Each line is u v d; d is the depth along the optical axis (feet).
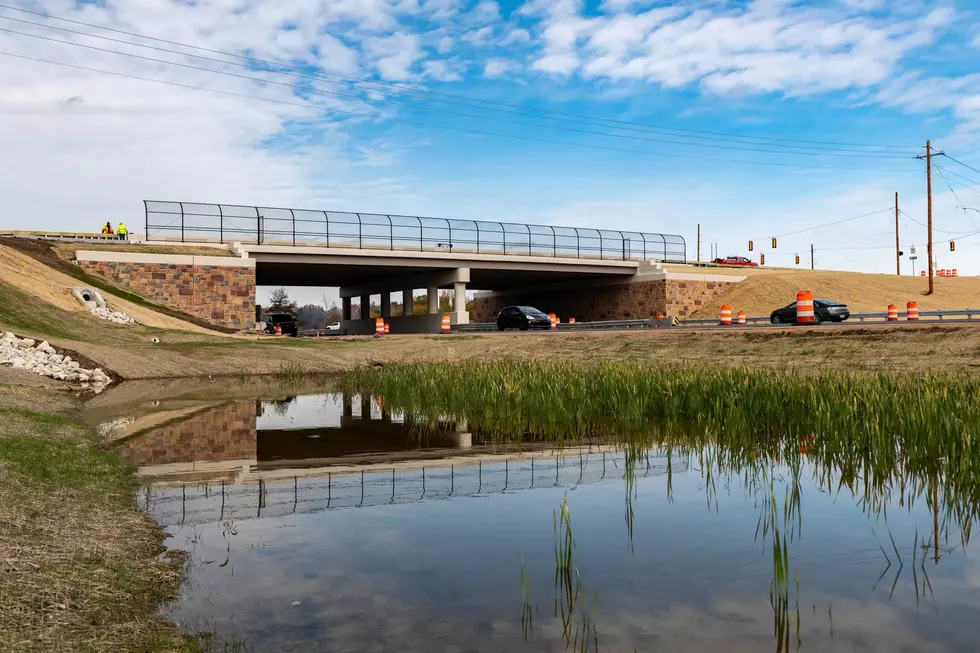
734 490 32.04
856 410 43.62
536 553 23.15
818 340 86.07
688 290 242.58
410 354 131.75
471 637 16.85
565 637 16.72
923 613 18.12
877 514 27.55
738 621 17.65
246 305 177.88
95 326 127.85
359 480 35.27
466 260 220.64
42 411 57.31
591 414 57.21
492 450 44.11
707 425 50.85
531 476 35.81
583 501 30.27
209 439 49.70
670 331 113.50
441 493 32.19
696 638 16.70
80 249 169.58
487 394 66.18
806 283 240.12
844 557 22.59
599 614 18.15
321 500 30.94
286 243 194.80
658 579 20.71
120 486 33.24
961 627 17.19
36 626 16.33
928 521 26.53
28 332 108.37
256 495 32.04
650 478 34.94
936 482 32.53
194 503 30.50
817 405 46.24
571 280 274.77
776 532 19.03
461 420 58.59
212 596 19.47
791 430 46.83
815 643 16.38
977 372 61.93
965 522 26.37
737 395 52.19
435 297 233.14
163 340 131.75
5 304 116.98
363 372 106.22
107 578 20.03
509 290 310.86
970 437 32.91
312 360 125.49
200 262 173.27
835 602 18.93
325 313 526.16
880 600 19.04
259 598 19.34
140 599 19.21
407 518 27.71
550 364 86.84
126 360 108.47
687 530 25.64
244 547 23.97
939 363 68.44
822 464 37.06
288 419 60.49
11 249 147.64
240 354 123.34
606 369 72.02
